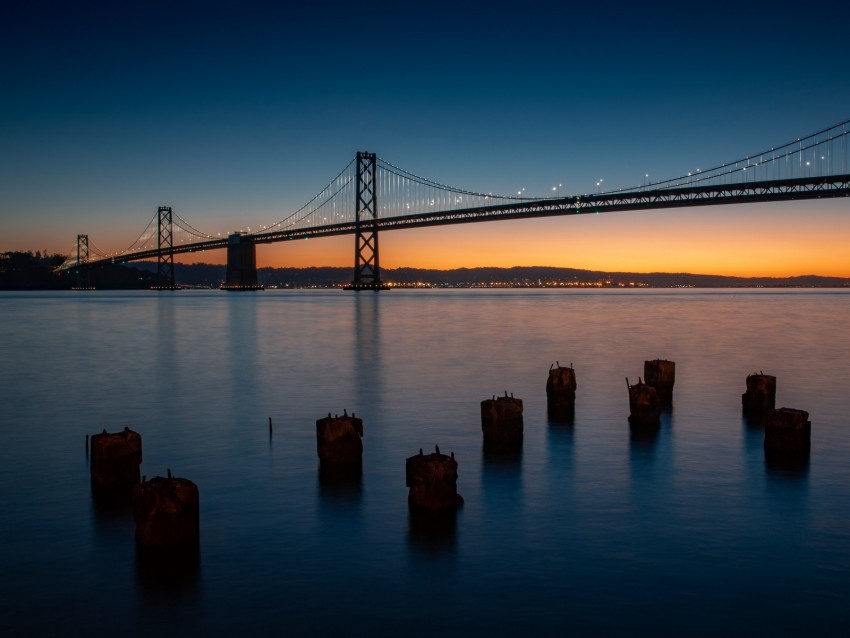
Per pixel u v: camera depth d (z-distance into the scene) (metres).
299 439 15.85
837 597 8.41
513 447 14.92
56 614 8.18
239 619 8.05
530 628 7.81
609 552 9.62
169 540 9.77
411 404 19.89
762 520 10.73
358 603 8.35
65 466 13.80
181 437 16.11
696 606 8.22
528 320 59.97
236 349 35.75
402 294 182.00
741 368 27.27
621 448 14.84
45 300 130.62
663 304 105.19
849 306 95.00
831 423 17.20
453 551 9.68
